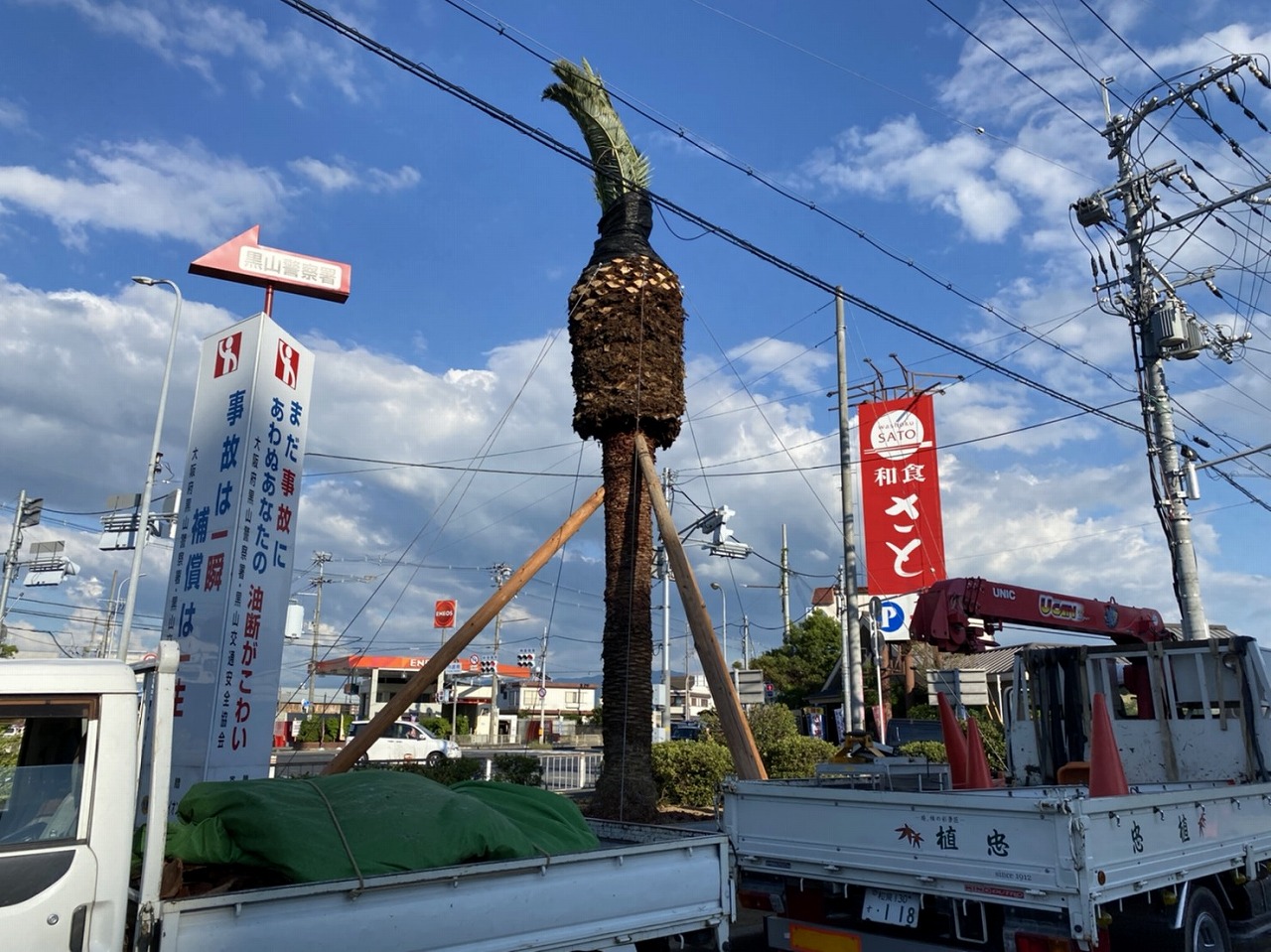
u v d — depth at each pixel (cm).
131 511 2914
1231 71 1609
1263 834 736
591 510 1263
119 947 373
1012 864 545
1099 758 686
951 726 866
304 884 398
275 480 938
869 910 619
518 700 7212
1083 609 1224
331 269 1109
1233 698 865
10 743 384
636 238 1281
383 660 5188
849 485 1933
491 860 482
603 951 494
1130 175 1789
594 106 1293
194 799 477
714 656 1052
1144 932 605
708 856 567
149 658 417
